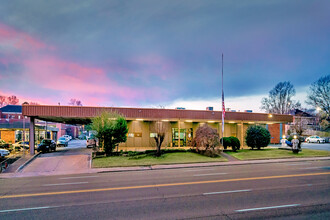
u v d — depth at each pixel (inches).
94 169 670.5
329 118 2303.2
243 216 270.8
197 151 958.4
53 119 1190.9
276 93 2910.9
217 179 495.8
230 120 1246.3
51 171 653.3
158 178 521.7
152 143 1198.9
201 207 305.4
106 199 350.0
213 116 1206.9
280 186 420.2
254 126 1130.7
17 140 1528.1
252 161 803.4
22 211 301.6
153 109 1117.1
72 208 309.7
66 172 635.5
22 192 408.2
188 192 384.5
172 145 1242.6
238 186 424.2
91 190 410.6
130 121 1200.2
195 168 681.6
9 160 816.9
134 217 272.5
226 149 1075.9
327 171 585.9
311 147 1322.6
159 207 307.9
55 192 401.7
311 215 272.7
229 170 627.8
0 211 303.0
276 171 594.9
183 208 302.4
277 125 1578.5
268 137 1094.4
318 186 418.0
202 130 961.5
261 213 280.2
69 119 1186.6
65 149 1318.9
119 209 302.2
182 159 820.0
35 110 954.1
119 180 505.0
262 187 413.7
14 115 2600.9
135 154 902.4
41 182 501.0
